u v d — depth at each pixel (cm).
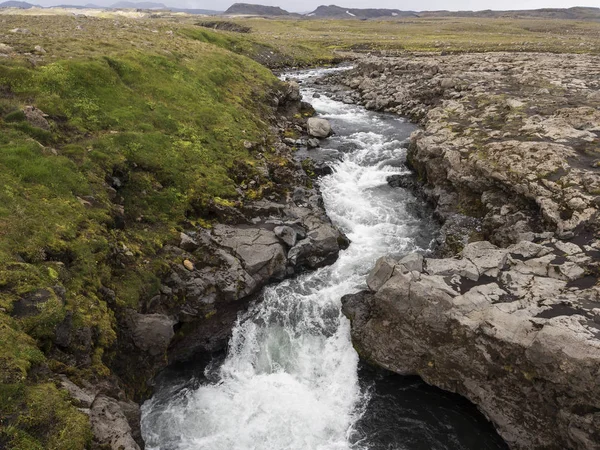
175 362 1755
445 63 6178
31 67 2430
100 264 1560
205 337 1812
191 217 2177
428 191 2831
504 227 2180
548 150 2427
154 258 1812
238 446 1469
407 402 1630
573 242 1803
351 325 1839
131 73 2934
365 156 3403
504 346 1409
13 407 953
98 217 1725
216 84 3575
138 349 1534
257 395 1647
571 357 1247
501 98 3784
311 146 3469
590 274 1598
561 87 4050
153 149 2336
